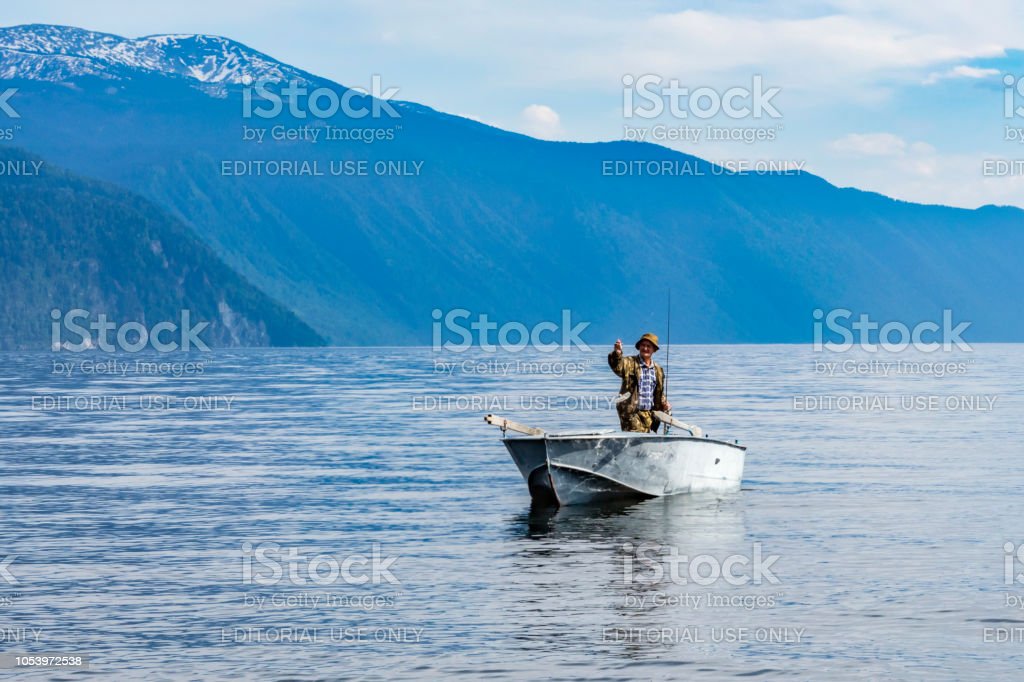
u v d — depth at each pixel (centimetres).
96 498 3359
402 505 3189
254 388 10231
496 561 2411
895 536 2666
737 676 1667
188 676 1689
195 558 2470
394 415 6700
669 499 3238
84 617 1994
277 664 1736
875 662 1725
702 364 17912
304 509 3130
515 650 1788
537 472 3064
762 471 3888
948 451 4531
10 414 6900
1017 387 10119
